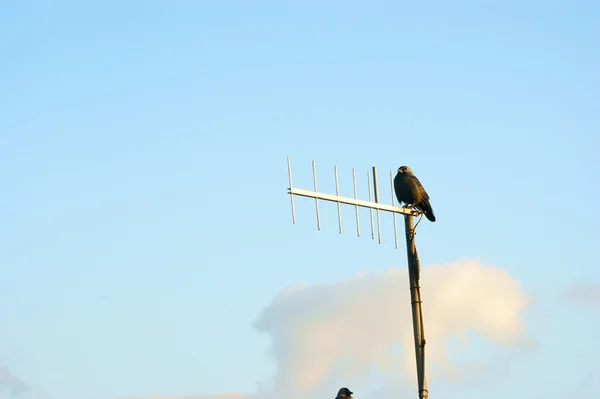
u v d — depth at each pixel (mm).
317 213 17875
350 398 20922
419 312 19031
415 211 19609
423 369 18656
